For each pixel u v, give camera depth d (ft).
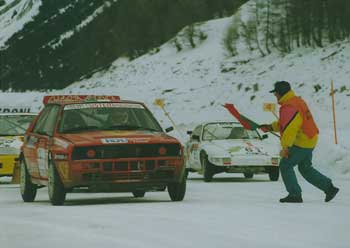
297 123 56.95
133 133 60.70
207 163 92.53
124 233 40.32
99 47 568.00
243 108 231.71
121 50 517.96
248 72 306.55
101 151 57.82
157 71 382.42
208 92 288.51
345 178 92.22
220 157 91.56
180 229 41.50
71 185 57.82
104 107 64.75
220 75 319.47
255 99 241.35
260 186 81.20
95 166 57.62
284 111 57.16
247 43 354.95
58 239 38.75
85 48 591.78
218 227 42.16
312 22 325.42
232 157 91.56
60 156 58.34
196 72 346.33
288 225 42.91
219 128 100.63
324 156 108.06
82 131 62.23
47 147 61.11
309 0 329.72
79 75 590.14
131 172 57.98
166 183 59.11
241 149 92.63
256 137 99.81
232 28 367.86
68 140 59.11
